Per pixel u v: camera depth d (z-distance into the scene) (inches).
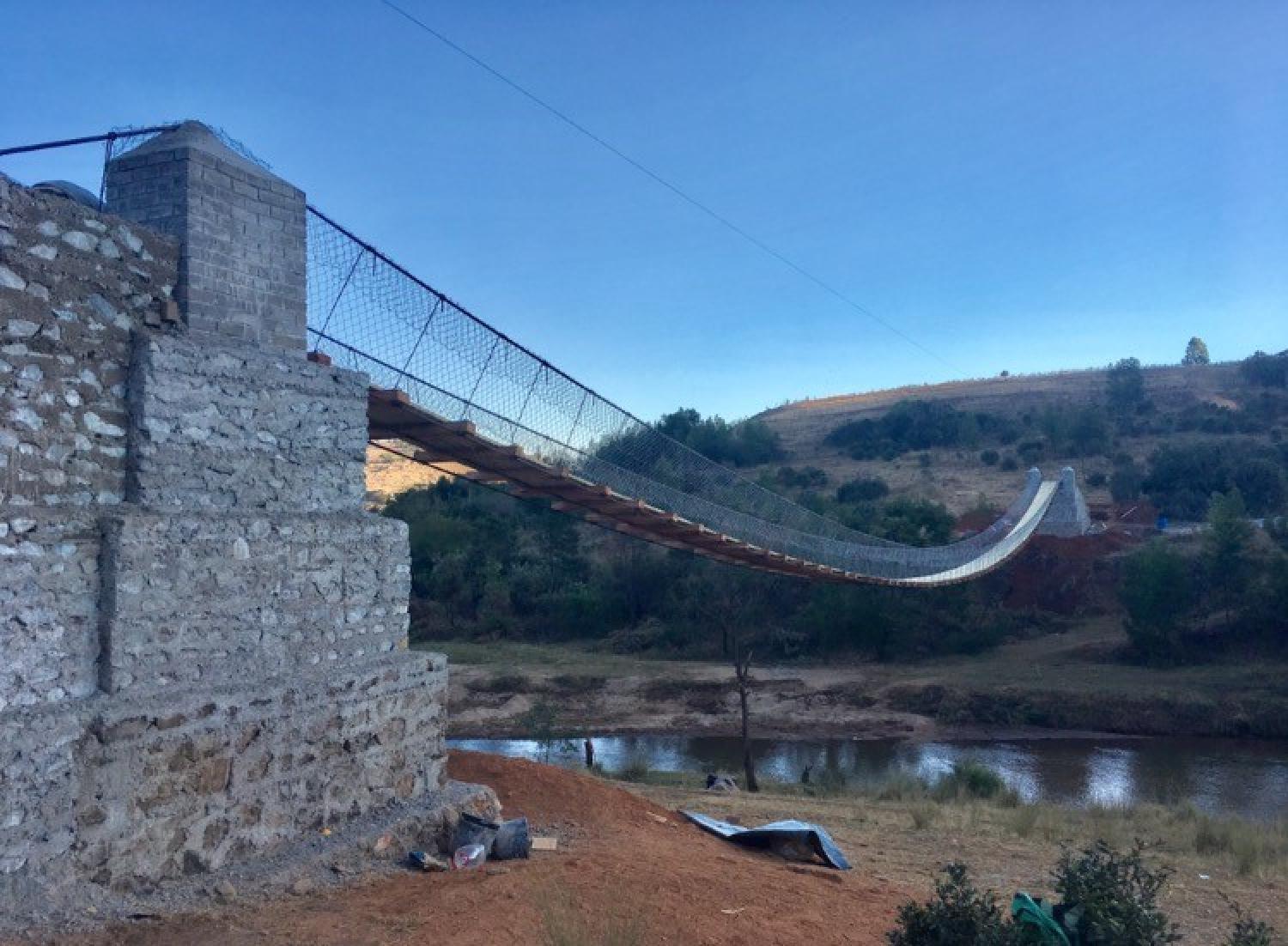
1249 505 2425.0
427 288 391.5
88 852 233.9
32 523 235.0
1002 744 1366.9
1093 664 1689.2
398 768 341.7
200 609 273.1
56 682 237.9
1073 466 2938.0
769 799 669.9
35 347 245.4
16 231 242.2
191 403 283.1
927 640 1860.2
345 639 329.1
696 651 1932.8
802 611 1941.4
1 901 214.1
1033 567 2022.6
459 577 2249.0
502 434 441.7
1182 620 1696.6
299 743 296.4
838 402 4717.0
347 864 293.6
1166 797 1011.3
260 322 314.7
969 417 3555.6
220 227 302.5
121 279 271.7
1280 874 486.0
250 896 257.1
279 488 311.9
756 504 773.9
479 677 1748.3
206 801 263.9
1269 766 1198.9
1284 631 1662.2
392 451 457.1
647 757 1300.4
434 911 248.7
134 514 258.8
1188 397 3656.5
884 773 1133.1
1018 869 452.1
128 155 301.9
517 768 454.6
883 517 2095.2
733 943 257.0
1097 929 236.5
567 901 256.7
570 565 2252.7
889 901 342.6
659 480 625.3
